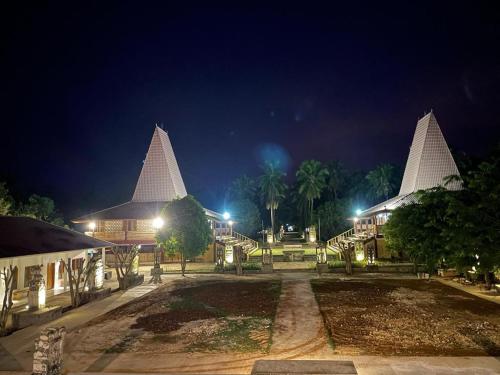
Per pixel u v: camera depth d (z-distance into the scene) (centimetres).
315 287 2217
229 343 1196
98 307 1803
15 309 1786
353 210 7062
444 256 2017
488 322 1383
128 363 1036
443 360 1005
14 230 1902
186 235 2884
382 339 1202
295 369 747
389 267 2858
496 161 1398
